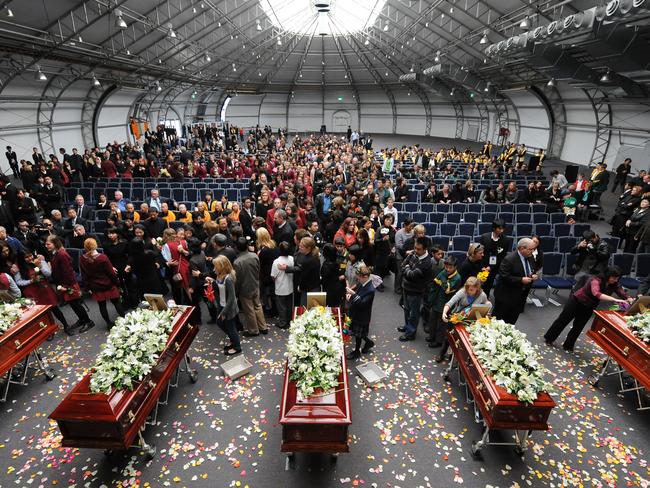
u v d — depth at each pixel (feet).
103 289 18.83
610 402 14.94
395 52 86.02
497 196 39.75
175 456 12.26
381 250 23.95
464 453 12.52
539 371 11.84
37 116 56.90
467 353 13.50
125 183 45.52
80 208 29.66
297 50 98.99
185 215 27.94
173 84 83.87
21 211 30.12
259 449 12.56
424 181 50.08
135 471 11.73
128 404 10.80
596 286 16.19
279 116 143.23
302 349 11.73
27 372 16.37
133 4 44.04
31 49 40.73
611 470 11.99
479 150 98.89
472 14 51.16
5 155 52.11
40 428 13.42
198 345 18.39
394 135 138.21
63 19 40.40
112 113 74.90
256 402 14.65
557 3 38.99
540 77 65.72
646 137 54.85
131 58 58.18
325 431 10.58
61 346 18.25
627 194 31.40
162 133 86.43
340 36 90.68
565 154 73.61
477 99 100.17
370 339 18.88
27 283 18.72
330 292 18.22
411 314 18.35
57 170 41.19
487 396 11.69
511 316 17.46
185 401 14.71
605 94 57.47
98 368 11.40
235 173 52.06
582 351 18.20
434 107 125.18
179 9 50.83
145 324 13.25
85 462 12.09
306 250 18.29
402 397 14.99
